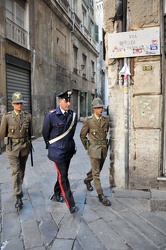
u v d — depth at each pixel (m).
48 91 11.75
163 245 2.50
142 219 3.02
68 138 3.26
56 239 2.62
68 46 15.27
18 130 3.51
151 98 3.70
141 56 3.67
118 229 2.80
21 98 3.54
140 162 3.84
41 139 10.11
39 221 3.01
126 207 3.35
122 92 3.82
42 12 10.80
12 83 8.38
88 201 3.56
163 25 3.59
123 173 3.94
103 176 4.77
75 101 17.84
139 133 3.80
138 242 2.55
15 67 8.58
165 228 2.81
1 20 7.41
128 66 3.73
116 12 3.69
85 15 20.17
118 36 3.67
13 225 2.93
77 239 2.62
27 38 9.48
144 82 3.70
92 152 3.44
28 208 3.38
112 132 3.93
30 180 4.59
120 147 3.91
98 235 2.68
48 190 4.07
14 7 8.55
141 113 3.75
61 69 13.81
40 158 6.45
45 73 11.30
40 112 10.80
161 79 3.65
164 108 3.79
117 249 2.44
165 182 3.78
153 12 3.57
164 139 3.85
